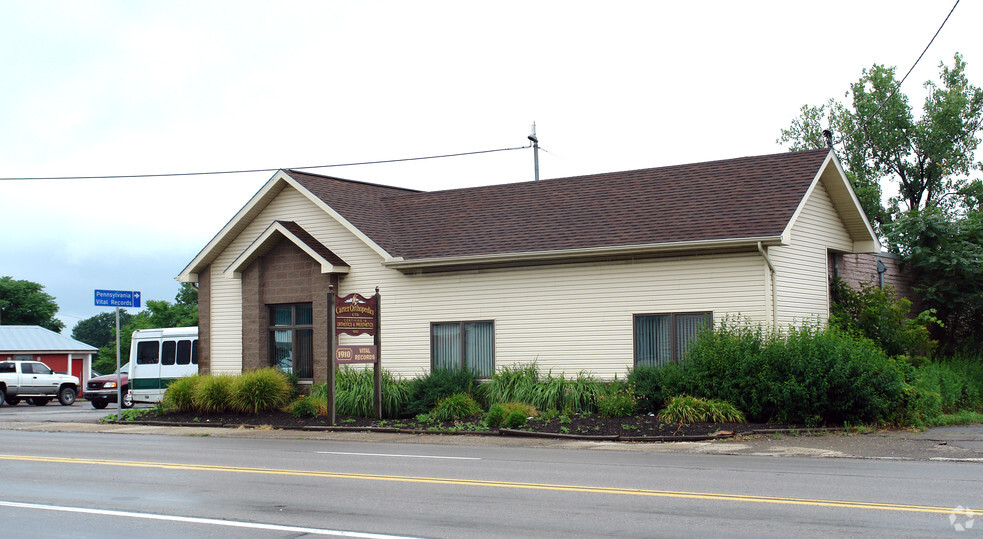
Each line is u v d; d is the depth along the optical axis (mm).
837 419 18719
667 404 19781
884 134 44156
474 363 23734
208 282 28109
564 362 22453
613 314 21969
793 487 11195
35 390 38719
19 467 14180
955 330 27281
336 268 25250
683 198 22750
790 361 18734
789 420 18672
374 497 10797
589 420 19609
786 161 22828
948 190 44344
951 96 43094
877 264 26219
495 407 19703
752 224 20453
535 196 25688
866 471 12789
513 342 23141
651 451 15875
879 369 18781
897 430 18219
